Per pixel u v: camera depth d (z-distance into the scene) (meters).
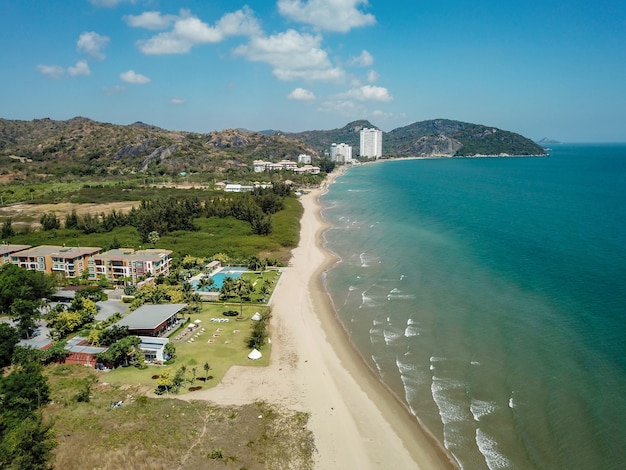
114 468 48.38
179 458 49.94
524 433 52.66
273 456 50.97
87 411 58.75
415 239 143.88
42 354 72.50
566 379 61.25
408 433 55.25
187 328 85.56
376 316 87.50
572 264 106.50
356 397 62.91
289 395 63.47
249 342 79.25
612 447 49.16
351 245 145.50
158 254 120.50
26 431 50.34
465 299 90.50
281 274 118.94
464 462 49.84
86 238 153.50
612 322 75.81
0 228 165.12
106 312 94.31
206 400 61.91
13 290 94.38
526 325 76.94
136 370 70.62
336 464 50.22
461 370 66.19
